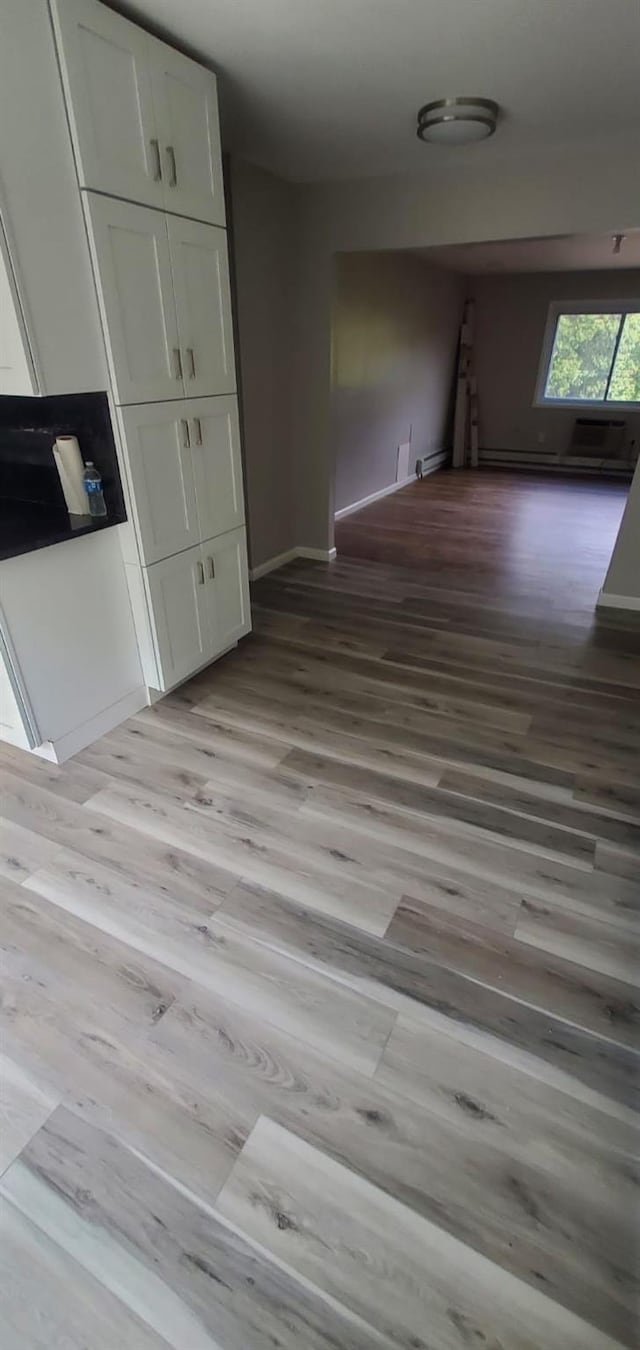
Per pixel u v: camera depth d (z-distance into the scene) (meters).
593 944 1.62
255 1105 1.27
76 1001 1.47
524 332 7.82
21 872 1.83
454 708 2.69
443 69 2.20
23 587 1.97
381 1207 1.13
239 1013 1.45
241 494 2.80
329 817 2.04
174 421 2.30
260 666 3.04
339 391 5.25
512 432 8.41
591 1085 1.32
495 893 1.76
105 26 1.73
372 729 2.53
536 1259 1.07
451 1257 1.07
